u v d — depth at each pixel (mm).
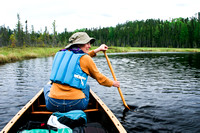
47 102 2365
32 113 2744
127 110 3975
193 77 7891
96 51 3043
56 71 2213
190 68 11078
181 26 121438
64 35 114312
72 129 1924
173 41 108000
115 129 2107
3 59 15828
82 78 2199
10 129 1995
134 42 114375
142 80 7289
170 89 5812
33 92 5512
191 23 121188
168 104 4379
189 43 107438
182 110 3992
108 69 10688
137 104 4363
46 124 1949
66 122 1922
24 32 69125
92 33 129250
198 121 3438
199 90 5668
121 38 116625
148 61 16734
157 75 8484
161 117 3615
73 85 2135
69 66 2148
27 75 8594
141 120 3471
